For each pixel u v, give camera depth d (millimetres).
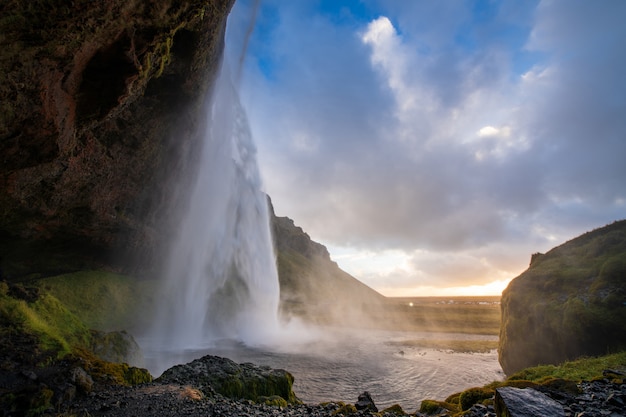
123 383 13469
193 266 41062
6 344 13688
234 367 15875
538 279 23828
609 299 18328
